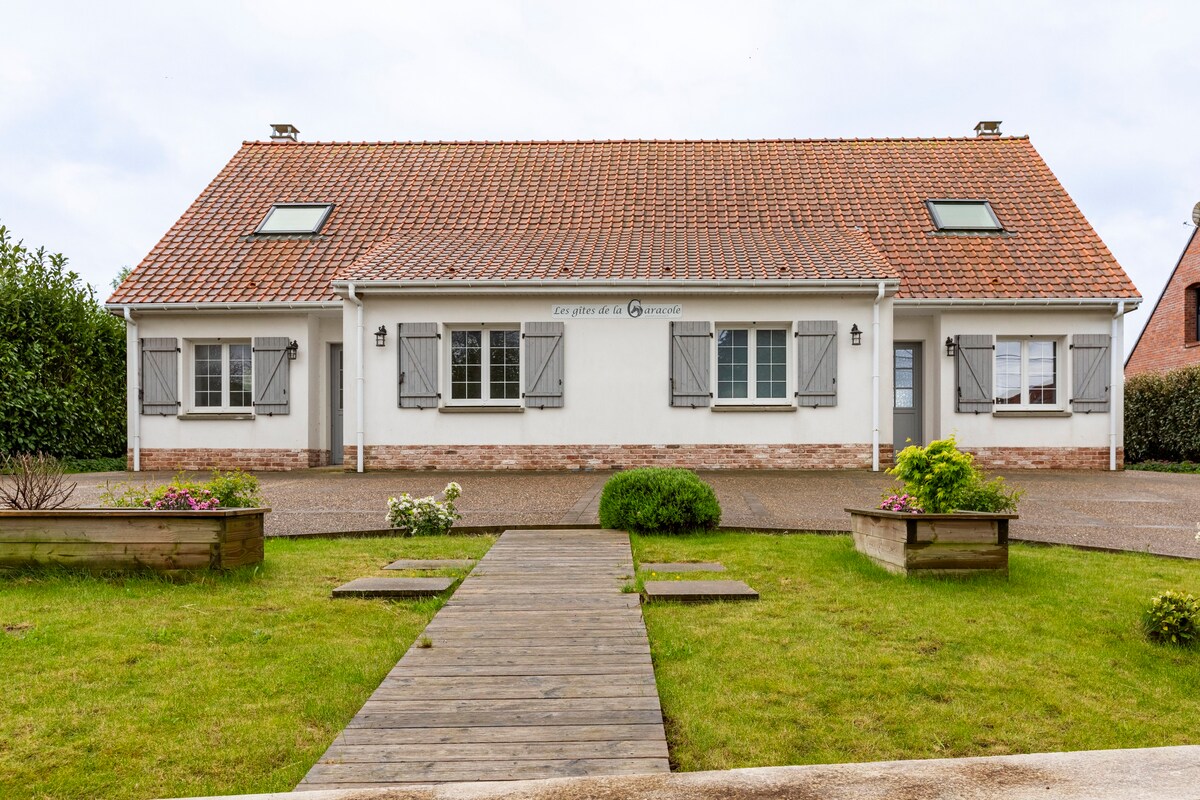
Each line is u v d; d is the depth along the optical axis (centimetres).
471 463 1343
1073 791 201
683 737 314
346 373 1349
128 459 1407
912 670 387
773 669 388
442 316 1341
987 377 1377
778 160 1742
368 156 1783
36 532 548
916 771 214
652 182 1677
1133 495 1010
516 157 1784
